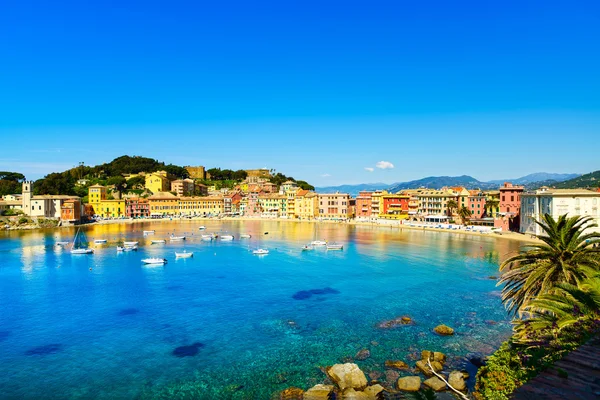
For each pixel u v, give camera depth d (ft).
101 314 221.87
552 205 477.77
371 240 561.43
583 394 51.11
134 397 136.05
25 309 231.71
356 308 231.09
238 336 188.85
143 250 476.95
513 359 110.93
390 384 140.26
